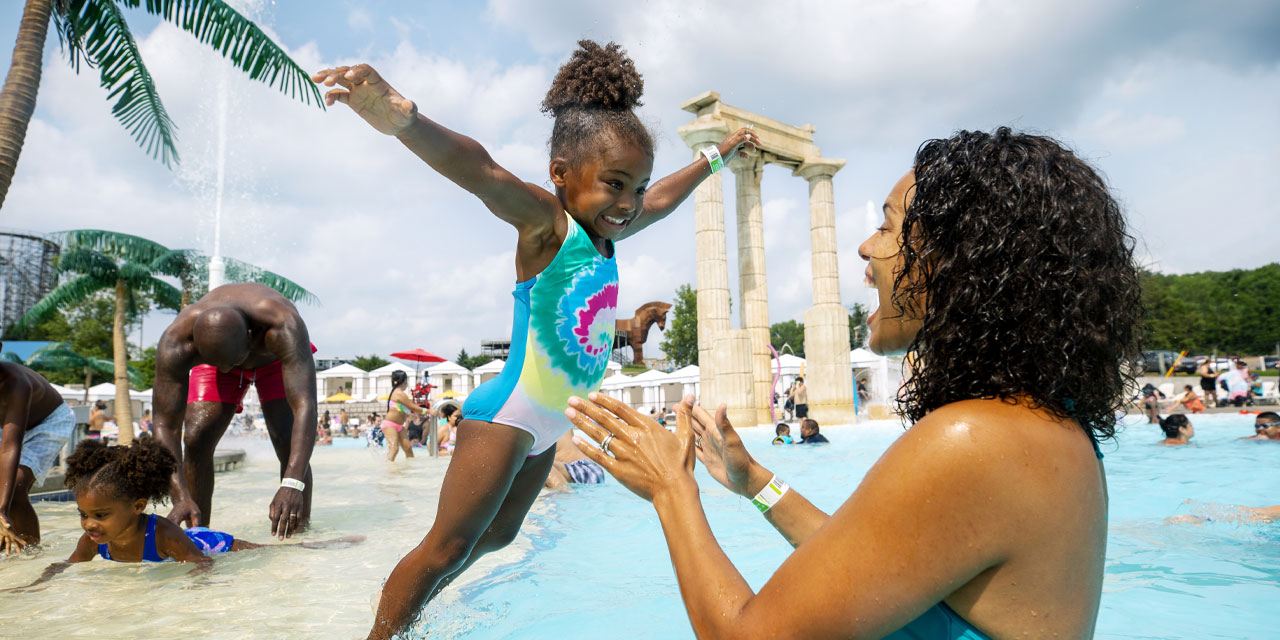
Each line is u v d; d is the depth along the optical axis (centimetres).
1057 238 133
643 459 165
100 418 1941
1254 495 612
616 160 247
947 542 123
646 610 310
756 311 2344
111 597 340
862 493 132
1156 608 288
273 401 570
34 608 321
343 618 304
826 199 2403
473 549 282
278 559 424
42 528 566
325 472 1062
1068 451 128
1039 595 125
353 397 4828
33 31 838
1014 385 134
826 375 2306
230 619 304
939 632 136
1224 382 2341
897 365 2706
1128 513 522
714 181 2230
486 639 273
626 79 252
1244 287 6569
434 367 4875
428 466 1177
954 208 141
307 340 540
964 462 124
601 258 261
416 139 206
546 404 255
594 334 261
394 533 516
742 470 205
